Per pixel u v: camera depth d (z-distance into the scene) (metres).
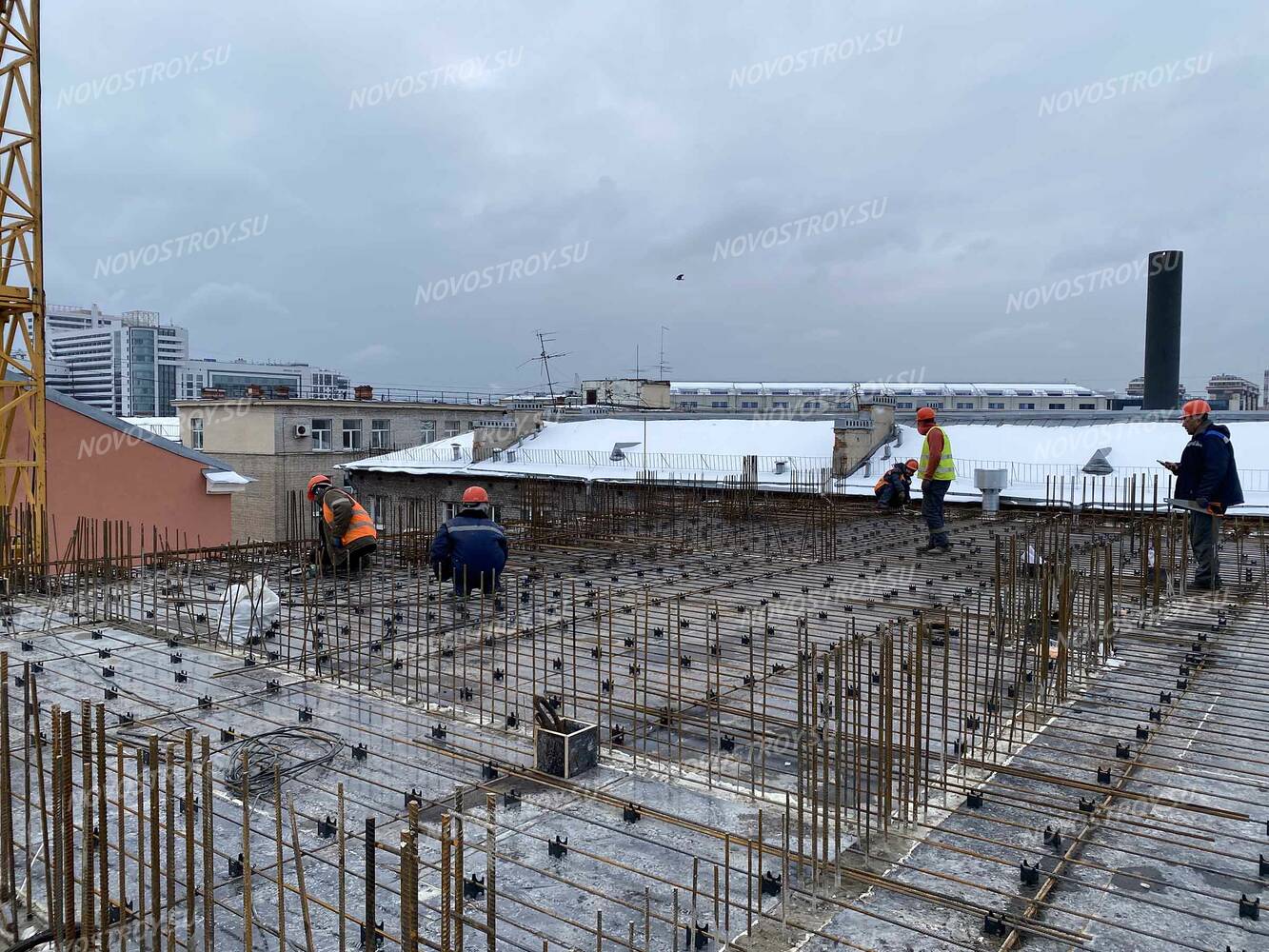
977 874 3.97
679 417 33.12
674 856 4.14
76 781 4.96
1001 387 69.19
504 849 4.18
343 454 42.59
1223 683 6.60
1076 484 20.23
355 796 4.76
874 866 4.04
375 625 8.59
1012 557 7.62
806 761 5.01
